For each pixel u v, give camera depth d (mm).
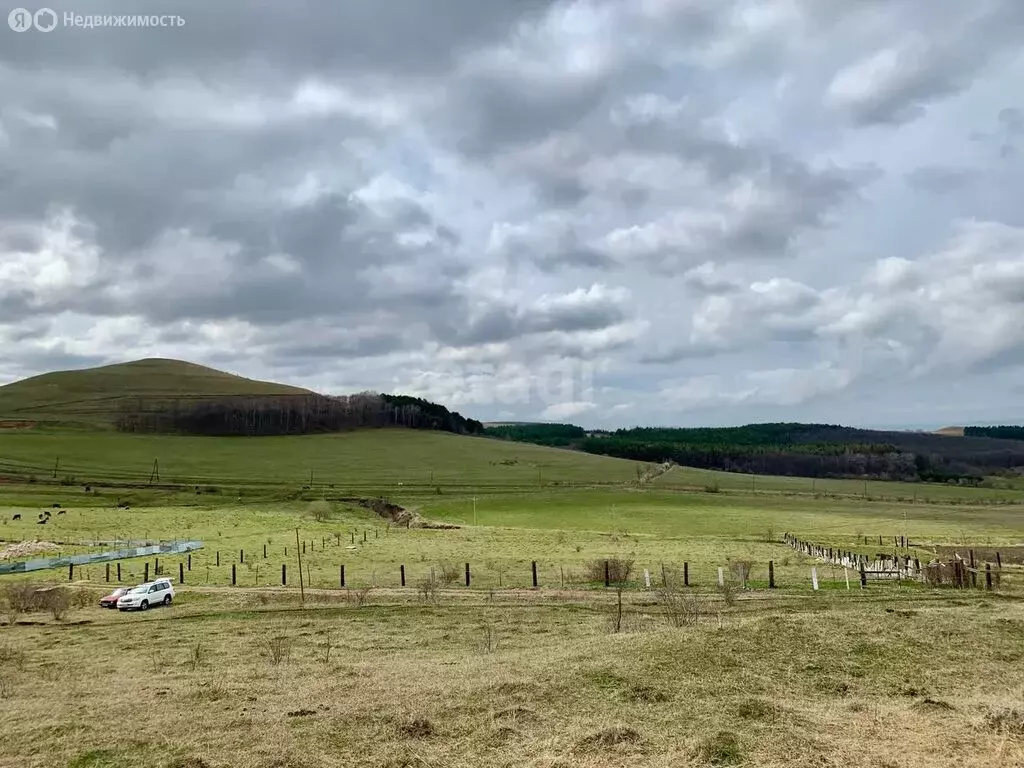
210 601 34781
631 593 32094
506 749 10445
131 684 16516
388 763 10008
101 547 64062
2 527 79562
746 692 13023
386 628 24719
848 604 25984
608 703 12406
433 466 175375
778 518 99438
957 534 81875
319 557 54406
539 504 116125
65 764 10414
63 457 165500
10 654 21797
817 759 9844
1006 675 14383
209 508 110625
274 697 14000
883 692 13305
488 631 21578
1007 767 9445
